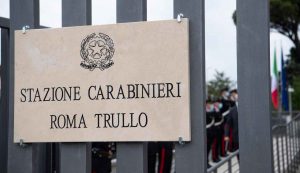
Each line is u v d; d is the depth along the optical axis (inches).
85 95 184.9
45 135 187.8
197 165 174.1
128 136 179.6
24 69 191.5
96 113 183.3
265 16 172.2
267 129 171.0
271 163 170.2
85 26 186.5
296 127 542.9
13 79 195.8
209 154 510.6
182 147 176.1
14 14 196.9
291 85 1285.7
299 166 523.2
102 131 182.4
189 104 175.5
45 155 241.1
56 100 187.5
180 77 176.2
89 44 185.6
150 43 179.6
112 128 181.5
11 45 196.9
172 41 177.6
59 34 188.9
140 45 180.5
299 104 1251.8
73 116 185.3
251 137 172.6
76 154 186.4
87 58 185.5
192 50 177.3
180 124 175.3
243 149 173.2
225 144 508.4
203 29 177.6
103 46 184.1
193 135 175.2
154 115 177.9
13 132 193.2
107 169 289.3
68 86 186.9
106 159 286.8
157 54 178.9
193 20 177.6
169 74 177.3
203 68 176.7
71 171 186.5
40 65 190.1
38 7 198.8
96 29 185.2
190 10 177.8
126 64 181.6
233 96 512.7
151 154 375.2
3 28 238.8
